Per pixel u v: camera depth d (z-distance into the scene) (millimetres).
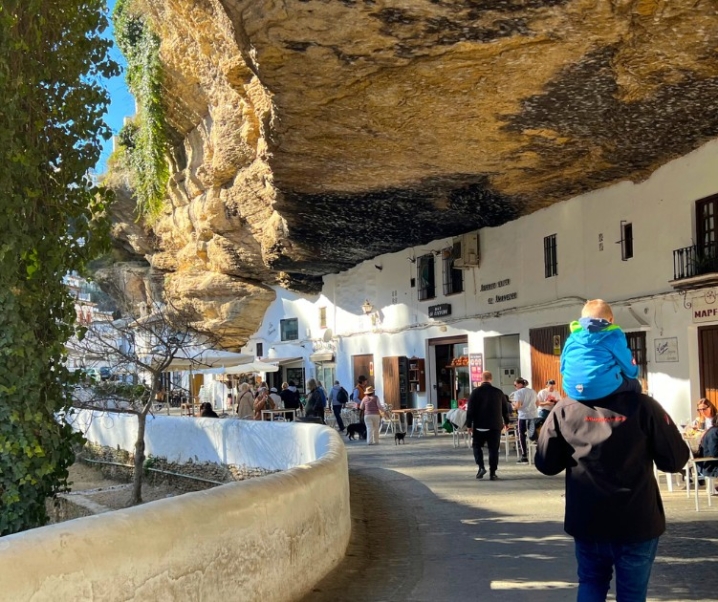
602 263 17438
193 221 34344
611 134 14117
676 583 6223
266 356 36375
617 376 3863
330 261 29016
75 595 3660
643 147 14641
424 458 16906
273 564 5656
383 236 24078
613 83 11875
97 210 9273
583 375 3891
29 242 7941
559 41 10539
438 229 22781
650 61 11102
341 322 31312
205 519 4805
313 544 6508
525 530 8680
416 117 13367
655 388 15648
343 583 6594
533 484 12250
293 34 10609
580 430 3867
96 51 9242
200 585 4652
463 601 5992
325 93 12391
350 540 8320
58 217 8734
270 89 12305
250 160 26156
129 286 39625
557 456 3992
